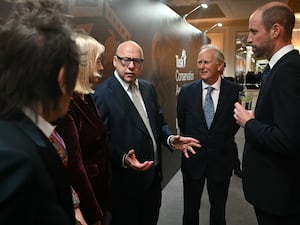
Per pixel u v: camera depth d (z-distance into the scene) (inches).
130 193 66.7
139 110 70.0
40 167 19.7
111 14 84.0
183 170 88.3
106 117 63.9
